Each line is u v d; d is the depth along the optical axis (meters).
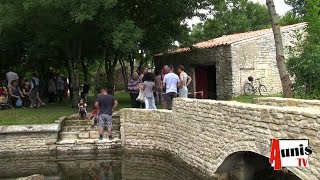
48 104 21.73
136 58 30.69
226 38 23.70
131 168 12.80
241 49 20.89
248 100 18.25
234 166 10.04
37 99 20.17
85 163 13.73
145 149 14.70
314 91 12.73
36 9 17.14
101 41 20.33
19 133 14.88
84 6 16.59
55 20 17.83
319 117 6.31
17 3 17.16
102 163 13.65
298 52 15.09
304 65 12.81
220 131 9.85
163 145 14.09
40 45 20.38
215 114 10.09
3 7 17.14
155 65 29.47
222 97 21.31
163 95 15.02
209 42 23.64
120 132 15.26
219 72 21.50
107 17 18.02
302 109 7.08
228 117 9.38
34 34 20.91
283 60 11.80
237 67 20.77
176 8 21.05
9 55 24.20
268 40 21.48
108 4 16.80
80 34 18.94
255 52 21.20
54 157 14.70
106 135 15.58
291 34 20.95
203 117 10.87
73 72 19.73
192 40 22.55
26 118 16.22
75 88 19.66
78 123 16.14
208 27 24.50
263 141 7.89
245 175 9.69
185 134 12.24
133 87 17.00
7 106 19.48
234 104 9.09
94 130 15.74
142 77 16.38
